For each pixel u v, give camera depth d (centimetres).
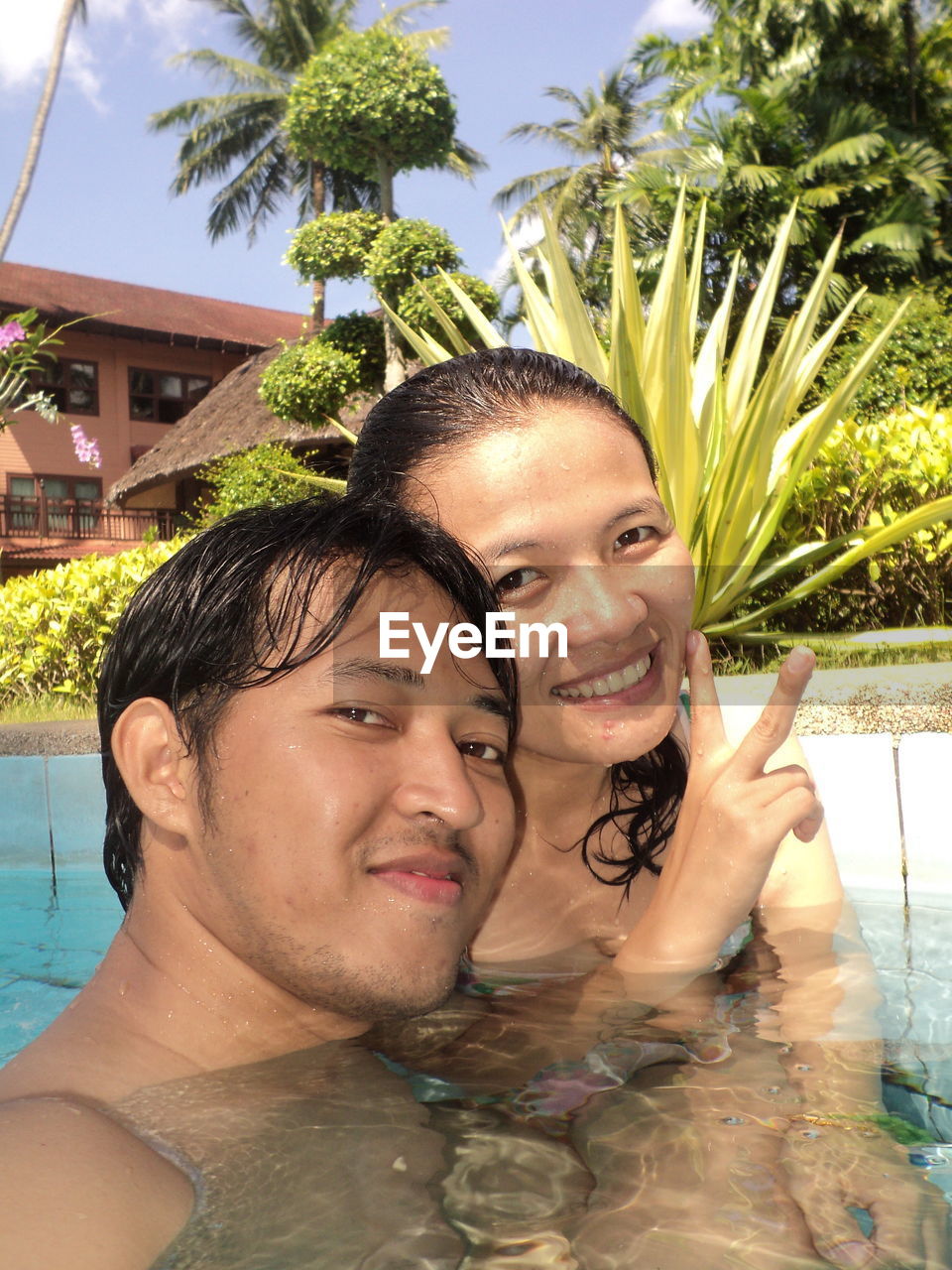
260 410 2238
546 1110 97
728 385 523
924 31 2192
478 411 126
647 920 142
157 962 106
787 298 1841
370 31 1883
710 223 1786
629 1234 74
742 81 2236
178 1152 85
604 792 155
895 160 1864
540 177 2917
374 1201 78
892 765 221
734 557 459
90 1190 72
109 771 113
